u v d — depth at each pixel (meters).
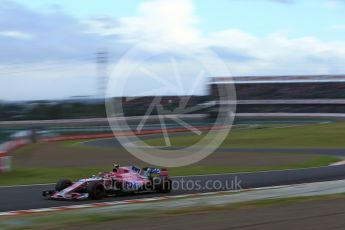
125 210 12.98
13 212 15.14
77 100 150.88
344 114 154.88
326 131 84.56
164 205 14.23
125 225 10.55
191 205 14.07
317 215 11.73
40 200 18.45
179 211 12.50
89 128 114.31
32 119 149.38
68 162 41.09
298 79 177.00
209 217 11.51
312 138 73.50
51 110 151.62
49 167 36.09
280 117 159.50
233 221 10.95
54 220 11.43
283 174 29.61
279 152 52.38
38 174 30.53
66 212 13.24
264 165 37.44
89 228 10.27
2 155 31.30
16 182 26.44
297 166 36.75
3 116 148.00
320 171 31.61
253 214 11.93
